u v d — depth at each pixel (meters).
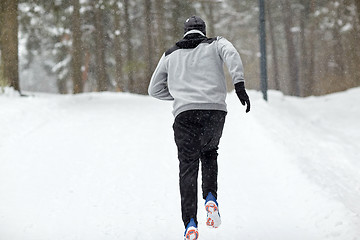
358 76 56.56
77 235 7.43
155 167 12.02
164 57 6.62
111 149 14.07
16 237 7.37
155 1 58.06
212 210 6.23
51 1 38.03
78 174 11.39
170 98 6.99
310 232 7.18
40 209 8.81
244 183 10.33
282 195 9.30
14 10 29.31
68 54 55.38
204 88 6.18
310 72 66.19
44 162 12.55
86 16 49.91
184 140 6.15
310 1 63.41
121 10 55.06
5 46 29.08
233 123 17.20
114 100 27.06
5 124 17.39
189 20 6.70
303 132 16.89
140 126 17.92
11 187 10.34
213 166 6.58
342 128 20.45
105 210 8.73
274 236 7.12
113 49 56.03
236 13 72.44
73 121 18.86
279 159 11.79
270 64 80.00
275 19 71.50
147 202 9.21
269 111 19.89
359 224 6.99
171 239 7.22
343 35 61.62
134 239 7.24
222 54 6.22
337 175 10.58
